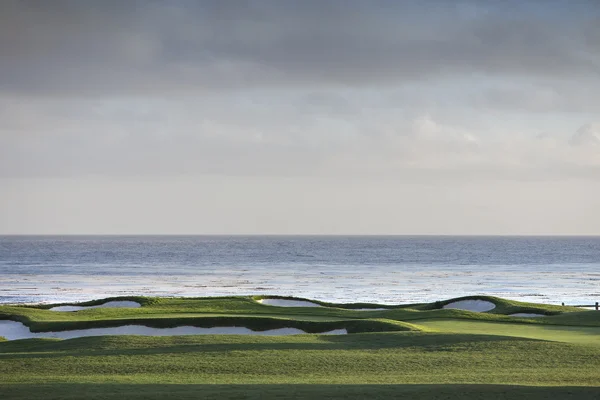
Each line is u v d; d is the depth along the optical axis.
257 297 61.62
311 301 63.06
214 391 21.97
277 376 25.53
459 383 23.58
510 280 134.12
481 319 46.31
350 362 28.16
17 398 21.02
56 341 34.34
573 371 26.33
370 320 39.66
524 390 21.62
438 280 133.00
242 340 33.47
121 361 28.27
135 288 110.62
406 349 31.06
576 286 119.50
